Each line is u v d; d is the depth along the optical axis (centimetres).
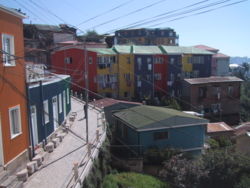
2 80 1073
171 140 2283
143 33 7956
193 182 1716
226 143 2648
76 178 1049
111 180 1652
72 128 2027
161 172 1912
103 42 5653
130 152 2270
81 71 4150
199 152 2361
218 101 4247
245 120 4472
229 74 6675
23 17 1260
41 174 1182
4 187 951
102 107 2823
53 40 5162
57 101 1881
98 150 1573
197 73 4925
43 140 1537
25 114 1288
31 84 1410
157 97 4638
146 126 2180
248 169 1647
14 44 1188
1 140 1055
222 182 1670
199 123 2331
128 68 4441
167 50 4734
